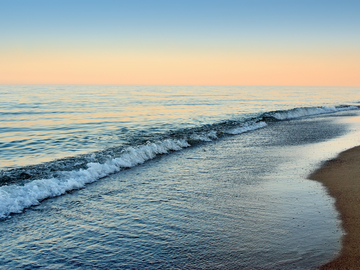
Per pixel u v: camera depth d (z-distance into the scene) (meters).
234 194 7.66
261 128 22.58
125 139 16.67
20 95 79.44
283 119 29.25
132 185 8.56
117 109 39.44
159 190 8.06
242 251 4.84
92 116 30.50
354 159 11.25
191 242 5.16
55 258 4.73
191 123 25.33
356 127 22.09
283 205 6.80
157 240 5.25
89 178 8.99
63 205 6.96
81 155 11.91
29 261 4.64
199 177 9.40
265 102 58.59
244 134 19.56
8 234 5.50
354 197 7.14
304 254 4.70
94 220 6.12
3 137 17.44
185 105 48.81
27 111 34.78
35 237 5.41
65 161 10.85
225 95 95.12
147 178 9.31
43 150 13.88
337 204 6.73
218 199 7.30
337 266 4.35
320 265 4.39
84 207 6.84
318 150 13.54
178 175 9.66
